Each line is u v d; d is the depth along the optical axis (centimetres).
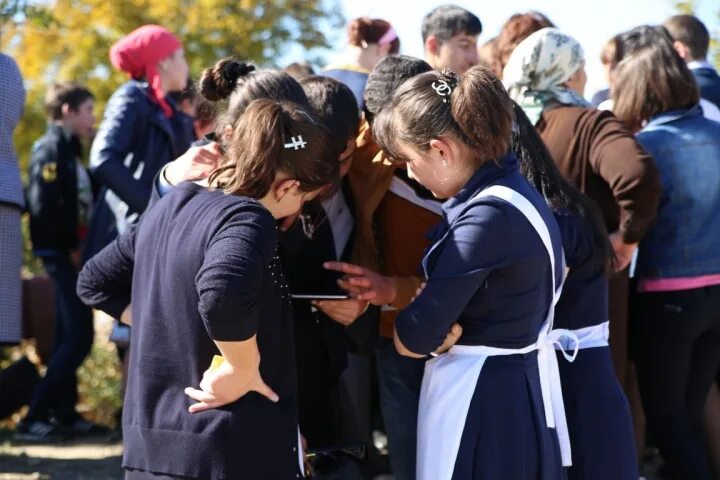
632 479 291
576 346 288
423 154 254
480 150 251
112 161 446
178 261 228
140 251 244
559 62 359
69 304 561
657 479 465
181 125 476
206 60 1203
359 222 323
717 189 371
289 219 284
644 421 429
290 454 232
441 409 257
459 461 252
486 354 255
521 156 287
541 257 252
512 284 250
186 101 474
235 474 223
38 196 561
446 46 454
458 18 453
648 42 387
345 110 297
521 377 256
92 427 581
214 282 210
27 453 517
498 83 253
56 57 1248
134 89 466
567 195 288
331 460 278
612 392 294
